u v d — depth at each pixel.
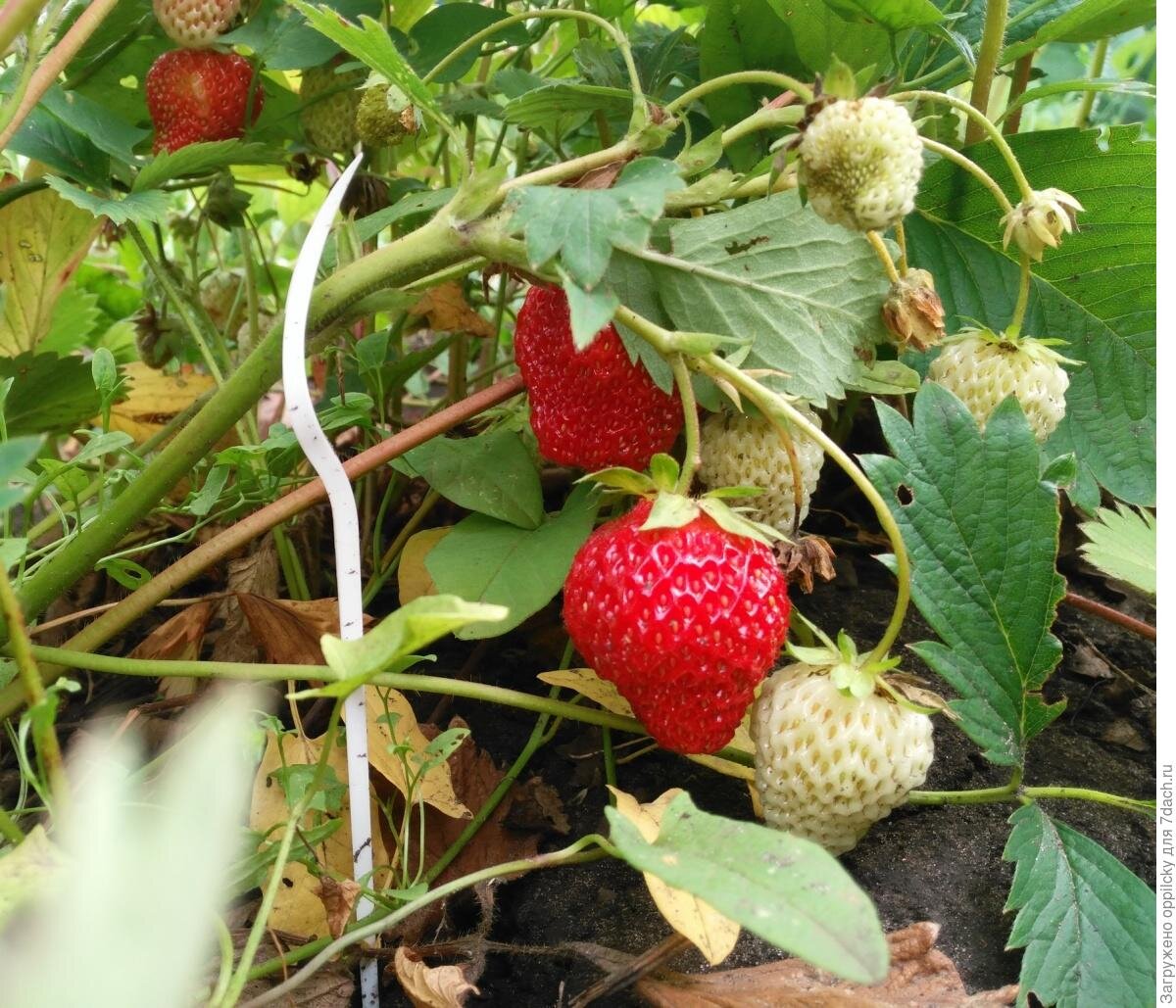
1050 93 0.29
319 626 0.26
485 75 0.37
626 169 0.20
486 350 0.42
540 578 0.24
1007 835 0.24
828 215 0.19
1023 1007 0.19
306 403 0.20
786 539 0.21
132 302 0.48
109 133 0.28
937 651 0.21
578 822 0.25
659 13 0.46
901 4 0.25
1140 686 0.30
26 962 0.15
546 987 0.22
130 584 0.25
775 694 0.21
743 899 0.15
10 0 0.21
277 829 0.20
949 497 0.22
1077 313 0.28
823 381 0.23
